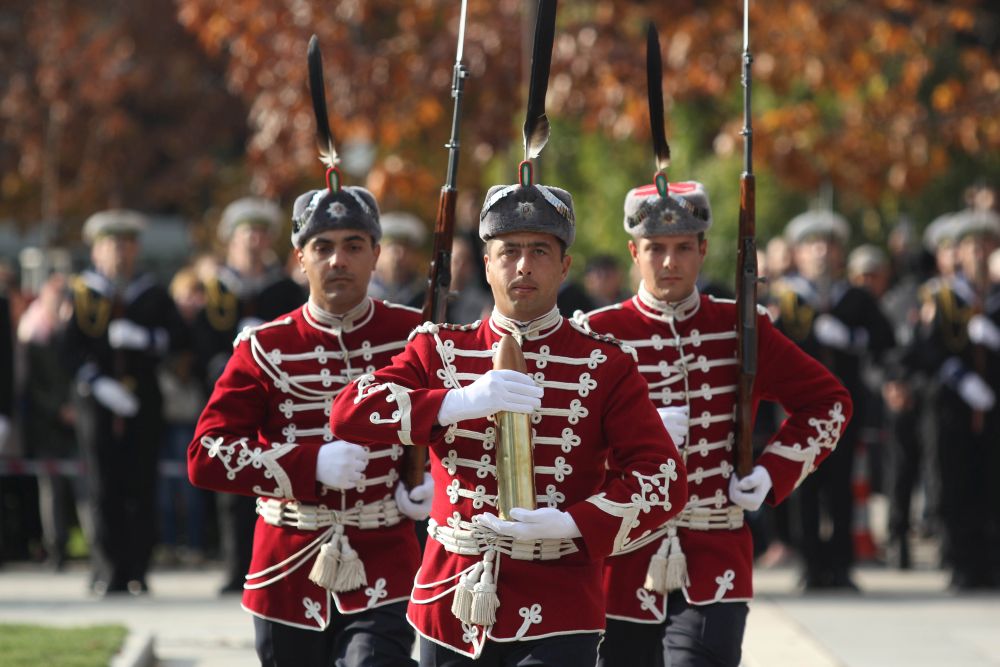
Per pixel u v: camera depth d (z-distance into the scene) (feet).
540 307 54.34
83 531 150.00
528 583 53.47
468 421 53.98
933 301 122.72
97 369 119.24
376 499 62.95
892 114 167.84
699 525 65.31
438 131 182.29
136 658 88.89
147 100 261.03
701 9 167.32
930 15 172.14
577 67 159.02
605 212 190.60
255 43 169.17
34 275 200.23
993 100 171.22
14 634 95.09
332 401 63.62
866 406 145.18
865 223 200.23
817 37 162.81
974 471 122.01
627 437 54.03
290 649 62.75
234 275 121.80
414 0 170.30
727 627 64.23
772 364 67.05
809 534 121.19
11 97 245.65
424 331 55.62
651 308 67.36
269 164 172.04
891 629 104.94
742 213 65.92
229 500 118.52
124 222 120.67
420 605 55.11
